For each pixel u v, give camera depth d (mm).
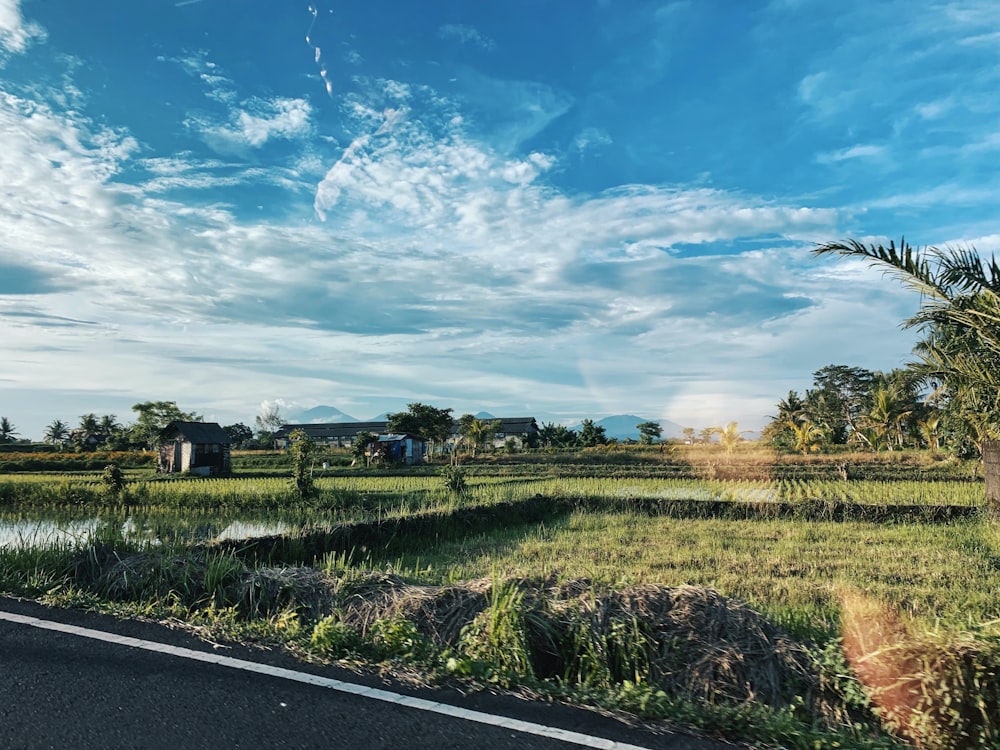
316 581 5723
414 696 3857
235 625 5000
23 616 5191
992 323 7488
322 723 3496
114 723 3467
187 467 35062
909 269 7770
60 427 77875
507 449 55812
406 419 57094
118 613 5285
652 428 67250
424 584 6082
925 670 3775
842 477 24828
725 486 21500
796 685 4121
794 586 7824
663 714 3697
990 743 3562
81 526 13242
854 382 59844
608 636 4480
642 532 13375
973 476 26172
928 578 8609
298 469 17688
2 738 3297
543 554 10812
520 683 4074
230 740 3309
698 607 4676
